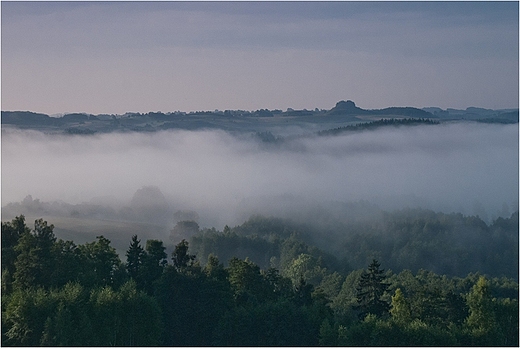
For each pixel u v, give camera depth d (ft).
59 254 303.07
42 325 259.60
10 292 289.74
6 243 318.86
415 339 281.95
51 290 273.13
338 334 287.89
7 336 258.98
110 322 270.05
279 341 293.84
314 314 308.19
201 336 303.48
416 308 321.11
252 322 296.51
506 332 324.39
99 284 303.89
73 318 262.88
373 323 290.15
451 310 322.55
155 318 281.13
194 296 307.99
